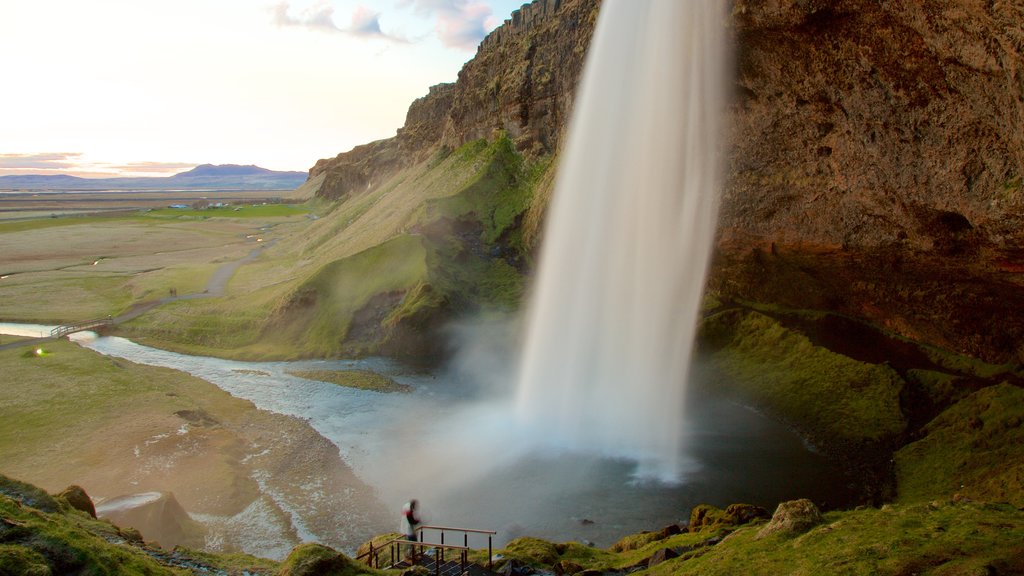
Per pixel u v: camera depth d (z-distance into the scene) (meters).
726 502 37.53
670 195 56.41
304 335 83.00
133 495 34.19
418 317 78.12
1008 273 41.91
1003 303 46.38
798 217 56.00
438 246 96.38
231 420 53.94
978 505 20.53
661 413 52.06
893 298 54.75
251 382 66.50
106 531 21.48
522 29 134.88
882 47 38.38
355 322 82.38
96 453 44.25
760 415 51.56
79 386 60.34
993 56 30.20
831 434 46.12
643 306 56.56
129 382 62.50
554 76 114.19
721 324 65.19
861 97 42.91
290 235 175.75
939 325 52.00
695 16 51.97
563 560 26.72
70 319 93.38
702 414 52.47
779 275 63.91
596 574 23.53
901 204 44.75
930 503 21.33
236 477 41.44
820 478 40.22
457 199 107.38
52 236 184.62
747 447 45.47
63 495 24.50
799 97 48.44
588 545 33.12
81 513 23.02
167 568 17.89
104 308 100.12
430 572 21.56
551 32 116.38
